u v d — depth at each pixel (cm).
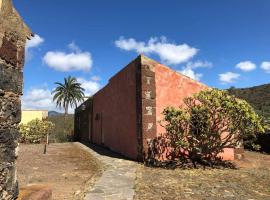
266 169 1235
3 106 396
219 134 1212
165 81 1377
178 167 1192
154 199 733
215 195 791
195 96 1249
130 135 1462
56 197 727
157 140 1312
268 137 1738
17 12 432
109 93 1947
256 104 3844
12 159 419
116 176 998
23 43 448
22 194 466
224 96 1208
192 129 1222
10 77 412
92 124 2530
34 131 2522
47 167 1191
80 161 1369
